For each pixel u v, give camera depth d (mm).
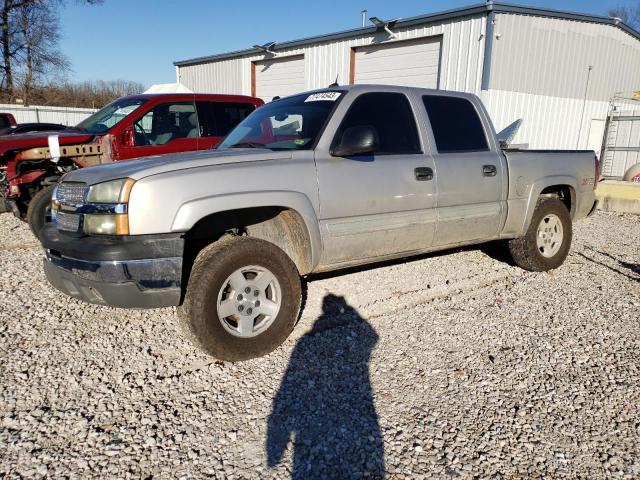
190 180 3229
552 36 13633
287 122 4277
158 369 3414
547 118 14414
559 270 5746
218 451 2572
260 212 3848
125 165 3482
